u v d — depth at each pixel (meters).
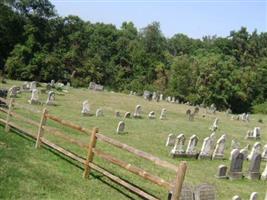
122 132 27.56
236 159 19.73
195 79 91.94
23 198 10.40
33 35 83.38
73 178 12.89
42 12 86.81
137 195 12.62
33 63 79.62
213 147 25.25
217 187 17.25
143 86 94.50
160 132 31.77
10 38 82.94
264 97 102.75
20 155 14.15
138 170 11.12
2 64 82.25
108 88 94.31
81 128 13.49
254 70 106.31
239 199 13.45
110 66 97.75
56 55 85.81
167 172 17.47
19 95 39.44
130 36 113.19
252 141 38.97
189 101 89.94
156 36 110.06
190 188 12.25
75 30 93.38
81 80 88.12
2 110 18.41
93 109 39.75
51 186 11.70
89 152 13.05
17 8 85.25
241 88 96.44
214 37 142.38
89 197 11.53
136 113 38.94
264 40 128.75
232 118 61.94
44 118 15.61
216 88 92.38
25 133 17.61
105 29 106.25
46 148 15.81
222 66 94.38
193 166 21.11
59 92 51.28
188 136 32.97
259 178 21.17
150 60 100.44
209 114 61.81
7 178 11.49
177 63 93.25
